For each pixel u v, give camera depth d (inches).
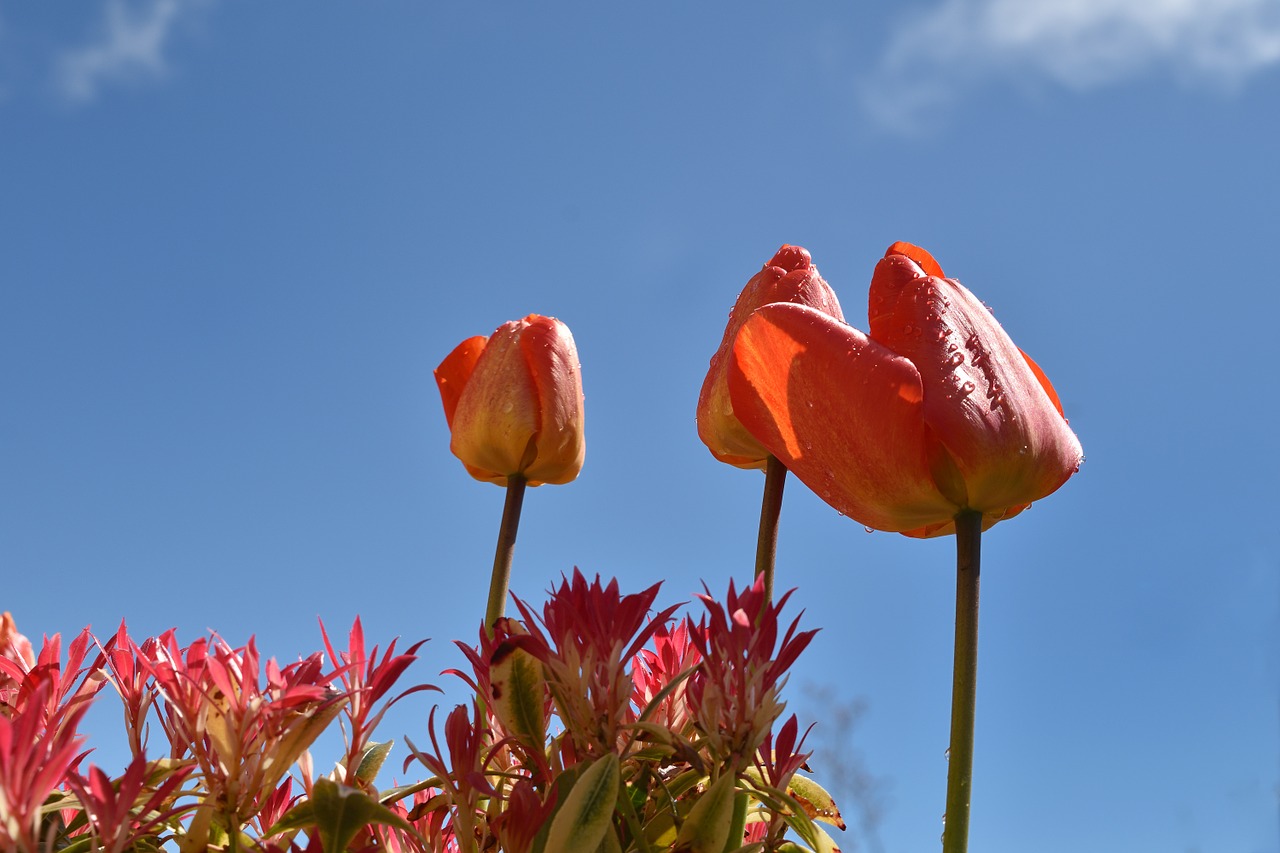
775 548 23.8
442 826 21.3
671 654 22.0
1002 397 21.2
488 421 25.5
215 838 19.5
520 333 26.1
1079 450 21.8
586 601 20.4
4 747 17.1
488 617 24.8
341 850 18.7
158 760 19.5
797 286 24.1
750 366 22.2
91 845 18.4
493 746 21.1
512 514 25.5
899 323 21.7
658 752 20.7
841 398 21.3
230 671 19.1
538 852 19.2
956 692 20.6
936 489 21.2
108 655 20.0
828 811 22.3
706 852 19.5
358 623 20.1
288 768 19.0
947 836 20.1
